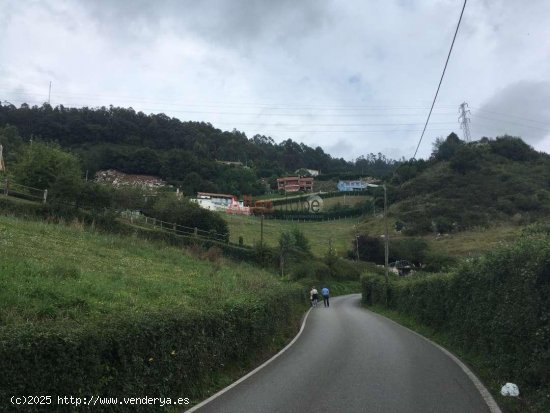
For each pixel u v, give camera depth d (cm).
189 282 1850
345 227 10481
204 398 842
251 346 1239
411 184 9831
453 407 750
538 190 8119
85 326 621
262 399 812
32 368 503
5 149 7956
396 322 2548
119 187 7119
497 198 8256
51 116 12744
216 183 12925
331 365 1146
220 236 5741
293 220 11156
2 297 945
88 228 2875
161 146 14150
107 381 620
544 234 1039
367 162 16012
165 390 757
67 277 1346
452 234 7531
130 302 1212
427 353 1359
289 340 1717
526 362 861
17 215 2870
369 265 7862
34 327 551
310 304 4434
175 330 818
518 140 10162
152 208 5941
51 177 4281
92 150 12144
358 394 836
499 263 1095
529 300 875
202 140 15488
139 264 2105
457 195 8769
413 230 8188
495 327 1065
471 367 1130
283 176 15275
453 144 10819
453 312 1566
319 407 751
